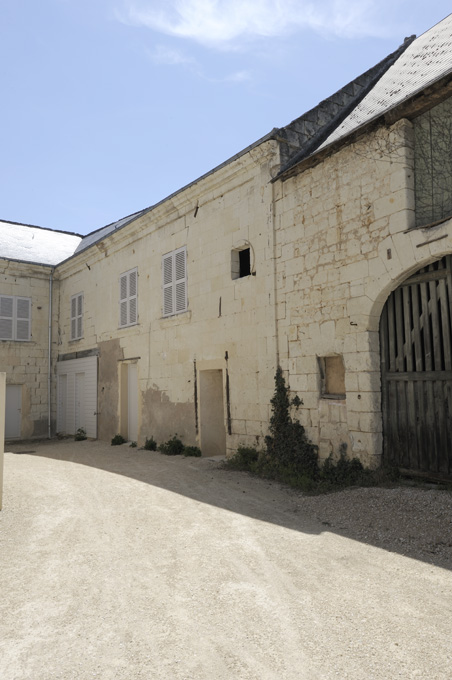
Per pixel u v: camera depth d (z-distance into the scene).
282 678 2.41
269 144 8.63
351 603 3.21
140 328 12.63
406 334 6.57
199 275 10.53
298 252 8.12
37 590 3.54
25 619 3.09
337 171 7.50
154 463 9.48
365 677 2.41
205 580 3.64
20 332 17.06
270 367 8.52
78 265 16.14
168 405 11.34
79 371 15.80
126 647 2.73
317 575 3.69
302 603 3.22
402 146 6.51
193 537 4.67
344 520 5.11
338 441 7.25
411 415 6.44
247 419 8.98
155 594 3.42
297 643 2.73
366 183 7.02
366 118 7.51
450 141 6.12
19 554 4.30
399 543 4.34
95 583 3.64
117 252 14.01
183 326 10.94
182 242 11.16
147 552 4.29
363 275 6.96
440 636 2.77
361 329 6.95
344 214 7.33
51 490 6.84
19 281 17.19
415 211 6.45
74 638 2.84
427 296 6.36
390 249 6.57
